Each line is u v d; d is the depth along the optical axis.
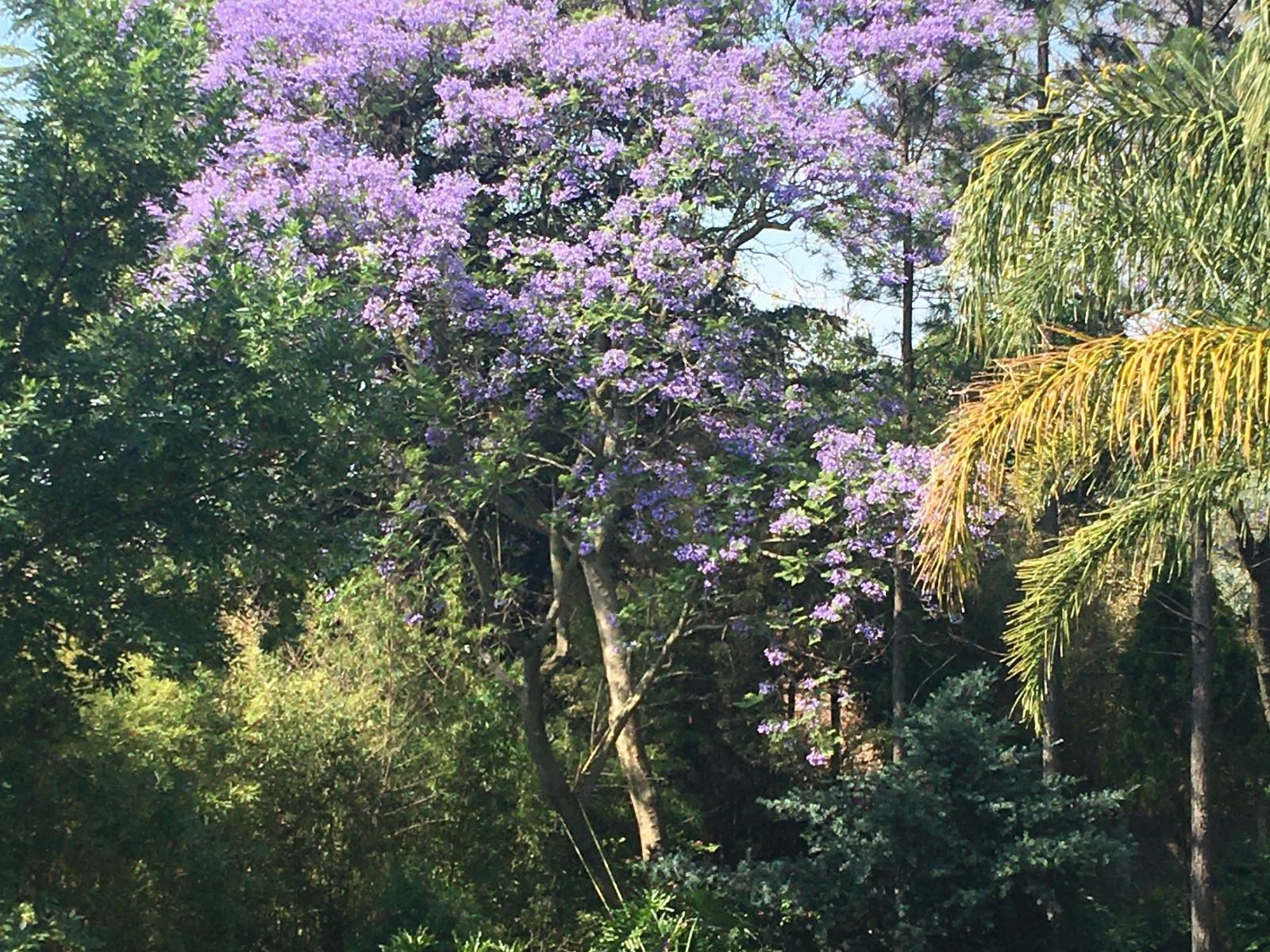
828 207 11.77
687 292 11.09
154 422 7.08
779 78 11.76
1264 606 11.38
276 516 8.17
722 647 14.12
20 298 7.62
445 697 12.17
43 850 8.23
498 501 12.02
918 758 11.01
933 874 10.27
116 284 8.17
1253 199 6.71
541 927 12.26
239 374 7.63
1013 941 10.84
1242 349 5.57
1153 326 7.08
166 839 8.83
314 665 12.13
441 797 11.96
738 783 14.84
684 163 11.16
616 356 10.50
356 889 11.19
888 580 12.87
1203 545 10.27
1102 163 7.16
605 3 12.80
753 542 11.02
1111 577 8.27
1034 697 7.30
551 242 11.09
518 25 11.76
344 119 11.88
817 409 11.56
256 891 10.32
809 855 12.73
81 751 8.95
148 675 10.41
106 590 7.60
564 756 13.74
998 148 7.38
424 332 10.84
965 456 6.21
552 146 11.71
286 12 11.58
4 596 7.39
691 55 11.70
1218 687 15.55
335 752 11.26
